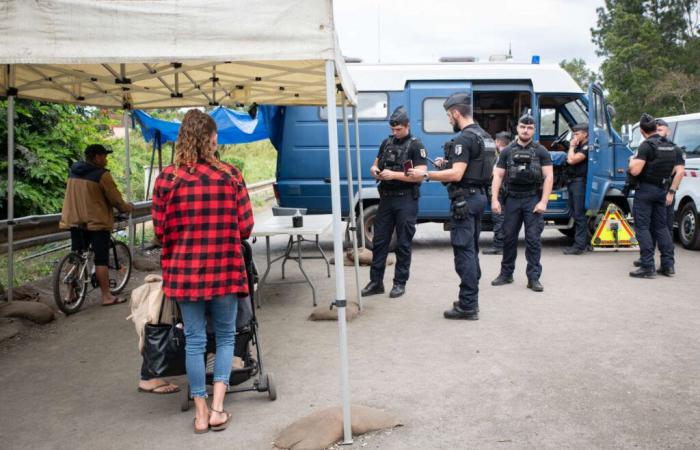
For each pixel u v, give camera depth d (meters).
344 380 3.39
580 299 6.56
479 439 3.39
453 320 5.82
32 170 10.91
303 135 9.61
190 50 3.44
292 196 9.70
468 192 5.72
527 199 6.98
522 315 5.95
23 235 7.31
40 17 3.40
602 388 4.07
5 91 6.10
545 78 9.74
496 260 9.09
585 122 10.41
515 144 7.00
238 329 3.89
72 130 12.24
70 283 6.52
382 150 6.55
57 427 3.72
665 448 3.23
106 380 4.54
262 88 7.13
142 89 6.93
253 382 4.32
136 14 3.41
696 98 50.50
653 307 6.18
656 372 4.35
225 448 3.40
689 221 9.92
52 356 5.12
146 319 3.81
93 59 3.41
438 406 3.85
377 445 3.36
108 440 3.53
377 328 5.61
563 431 3.46
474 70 9.66
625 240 9.97
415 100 9.60
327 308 6.04
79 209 6.61
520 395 3.99
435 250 10.20
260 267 9.04
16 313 6.04
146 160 20.59
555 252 9.85
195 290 3.47
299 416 3.77
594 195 9.53
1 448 3.45
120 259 7.55
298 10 3.45
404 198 6.59
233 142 12.01
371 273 6.87
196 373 3.59
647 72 52.88
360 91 9.59
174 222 3.53
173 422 3.77
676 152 7.53
